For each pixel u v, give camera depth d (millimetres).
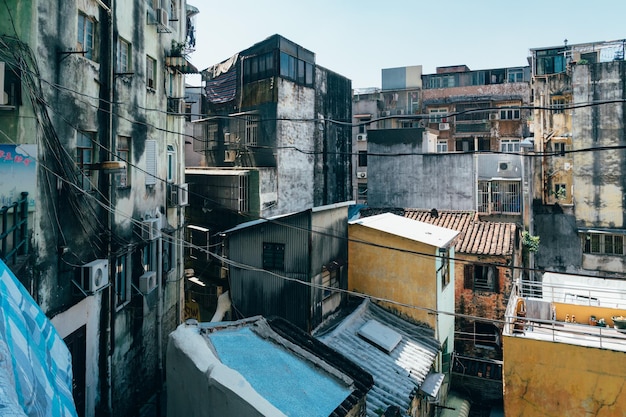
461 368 20688
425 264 16766
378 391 12766
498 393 20047
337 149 34281
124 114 13211
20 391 4449
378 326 16078
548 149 32781
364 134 45688
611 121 30719
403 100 47281
